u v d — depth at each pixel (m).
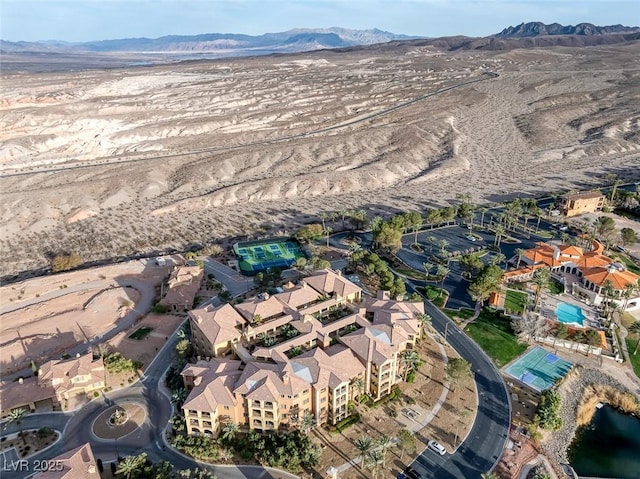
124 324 118.38
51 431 84.81
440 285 129.88
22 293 134.62
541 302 120.38
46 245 175.38
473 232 165.12
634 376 97.50
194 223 189.12
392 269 139.00
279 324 101.81
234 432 82.12
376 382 89.69
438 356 101.94
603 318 114.00
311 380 83.06
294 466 76.19
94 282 139.75
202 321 100.44
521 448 80.44
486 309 117.81
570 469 77.75
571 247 136.75
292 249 156.12
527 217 167.25
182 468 77.19
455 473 75.69
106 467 77.62
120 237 179.00
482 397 91.06
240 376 85.44
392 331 95.62
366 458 72.81
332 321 104.50
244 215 195.00
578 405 90.44
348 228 172.62
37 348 109.25
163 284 134.00
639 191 191.50
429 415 87.06
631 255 147.00
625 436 86.06
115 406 90.69
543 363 99.88
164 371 100.19
